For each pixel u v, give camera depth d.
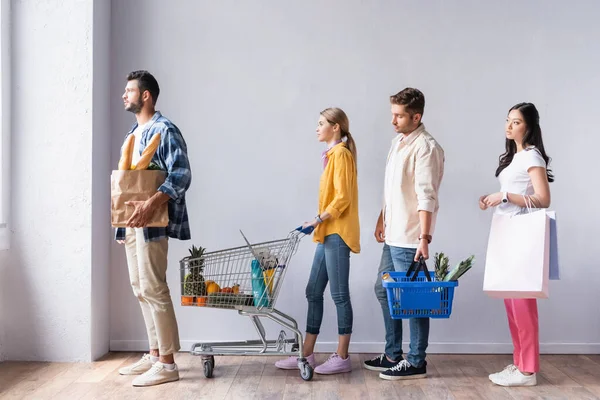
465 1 3.88
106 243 3.87
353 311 3.91
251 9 3.91
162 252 3.22
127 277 3.93
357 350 3.90
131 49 3.92
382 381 3.31
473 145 3.88
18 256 3.63
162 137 3.21
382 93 3.89
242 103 3.91
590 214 3.88
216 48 3.92
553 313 3.89
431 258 3.88
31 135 3.63
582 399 3.01
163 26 3.91
